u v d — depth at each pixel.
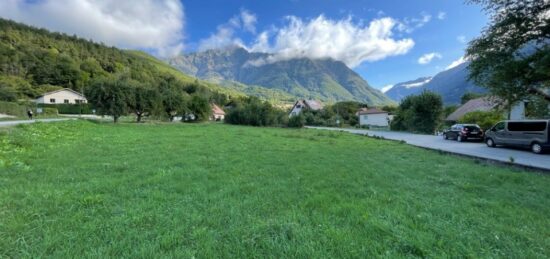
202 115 50.31
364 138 23.55
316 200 5.03
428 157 12.02
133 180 6.30
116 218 3.91
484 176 7.80
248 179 6.77
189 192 5.45
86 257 2.86
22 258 2.83
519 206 5.05
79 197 4.81
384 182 6.71
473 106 37.28
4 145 10.04
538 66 10.91
